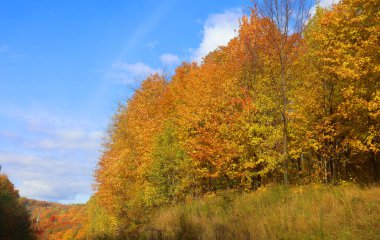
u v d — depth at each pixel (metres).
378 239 10.39
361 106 17.30
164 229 15.25
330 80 20.59
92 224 48.88
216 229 13.30
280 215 13.76
